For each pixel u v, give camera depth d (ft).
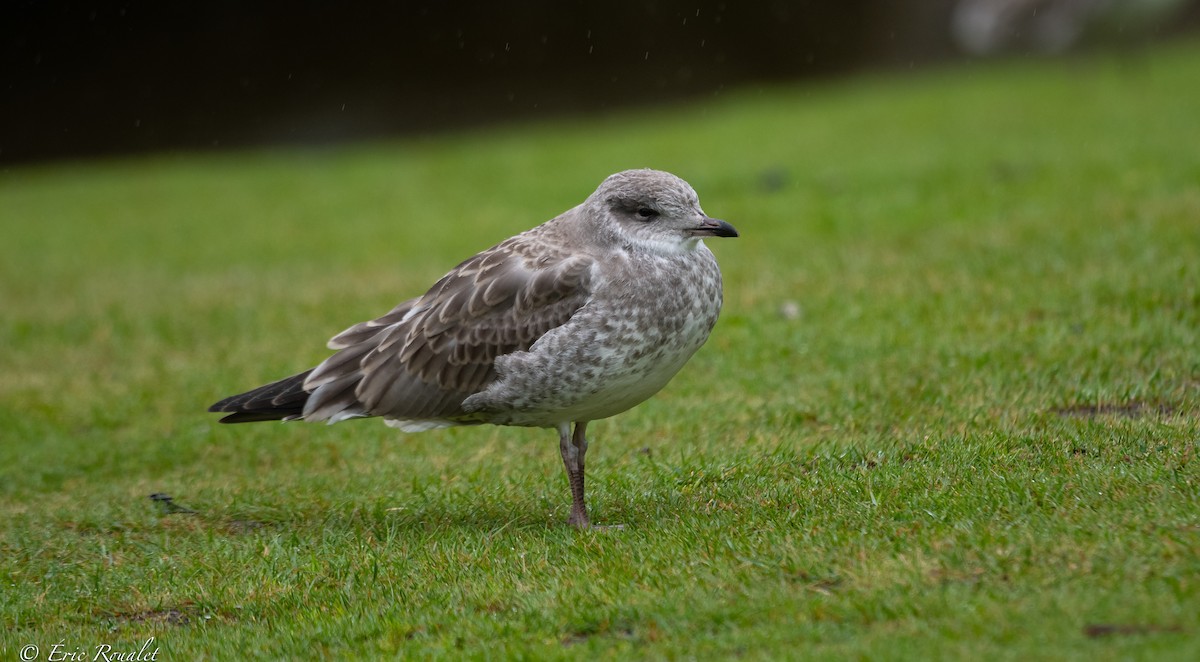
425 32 136.36
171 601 29.07
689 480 33.45
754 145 92.12
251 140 134.21
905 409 36.86
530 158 98.99
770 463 33.58
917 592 23.77
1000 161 75.77
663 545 27.86
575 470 31.60
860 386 39.32
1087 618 21.94
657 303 30.27
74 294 68.23
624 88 139.23
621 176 31.58
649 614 24.41
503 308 31.01
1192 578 22.82
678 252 30.94
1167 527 25.00
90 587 30.27
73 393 49.62
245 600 28.50
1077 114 90.84
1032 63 122.83
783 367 42.63
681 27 140.15
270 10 133.80
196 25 133.28
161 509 36.09
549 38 138.21
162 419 45.65
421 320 32.07
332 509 34.83
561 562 28.09
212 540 32.81
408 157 109.09
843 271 53.88
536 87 138.51
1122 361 38.06
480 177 93.45
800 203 70.59
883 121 97.04
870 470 31.65
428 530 32.04
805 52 142.72
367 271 66.90
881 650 21.65
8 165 130.93
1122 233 52.65
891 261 54.44
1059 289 46.29
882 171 76.84
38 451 43.06
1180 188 60.85
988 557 24.75
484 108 137.39
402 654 24.32
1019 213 60.49
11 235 88.89
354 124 134.21
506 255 32.04
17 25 129.08
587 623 24.57
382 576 28.73
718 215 69.77
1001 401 36.11
